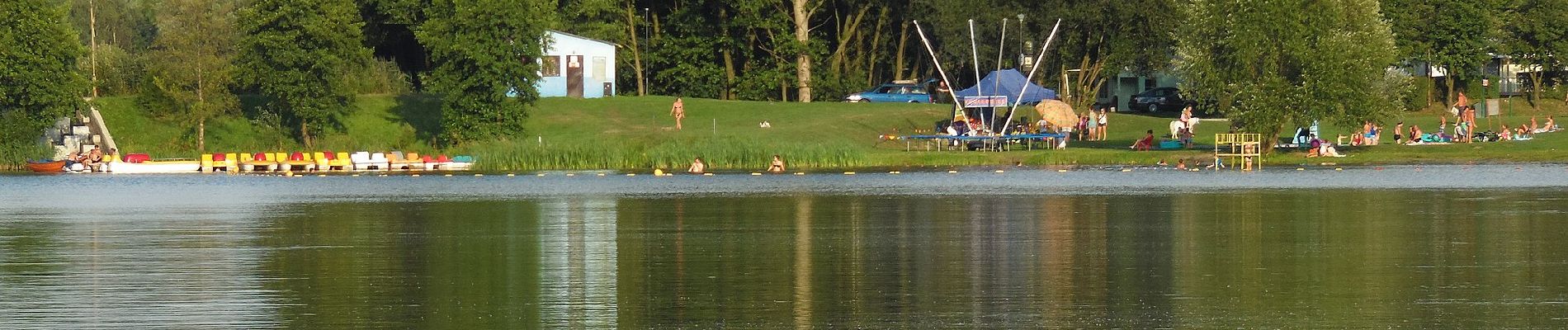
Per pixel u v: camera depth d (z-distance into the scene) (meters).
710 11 170.00
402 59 164.88
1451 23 151.75
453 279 46.66
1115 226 62.62
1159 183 91.50
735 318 39.50
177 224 65.81
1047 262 49.78
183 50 125.94
